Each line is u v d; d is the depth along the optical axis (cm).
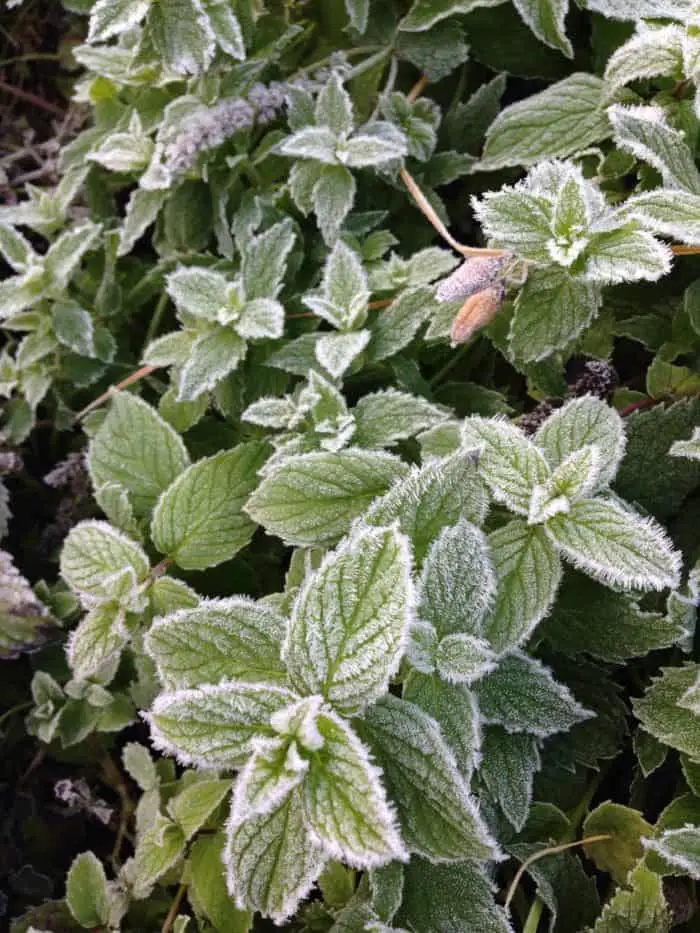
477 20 37
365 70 38
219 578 32
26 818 35
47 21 47
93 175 41
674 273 31
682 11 28
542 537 24
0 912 34
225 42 33
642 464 28
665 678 26
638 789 27
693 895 26
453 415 31
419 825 20
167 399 34
